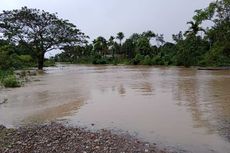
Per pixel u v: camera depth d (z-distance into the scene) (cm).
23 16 5891
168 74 4169
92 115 1429
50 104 1777
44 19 6041
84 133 1088
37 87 2703
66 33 6194
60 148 930
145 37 10762
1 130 1154
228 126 1175
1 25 5900
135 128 1172
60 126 1211
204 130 1125
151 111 1488
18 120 1379
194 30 7031
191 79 3284
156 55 9031
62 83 3047
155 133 1097
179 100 1816
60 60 11562
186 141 998
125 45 11362
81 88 2553
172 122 1256
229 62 6081
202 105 1638
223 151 902
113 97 1983
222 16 5509
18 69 5300
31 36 6062
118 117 1369
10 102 1886
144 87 2544
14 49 6153
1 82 2912
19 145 969
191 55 6806
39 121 1348
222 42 5547
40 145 962
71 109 1597
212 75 3859
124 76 3888
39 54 6156
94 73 4675
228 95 2005
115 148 923
